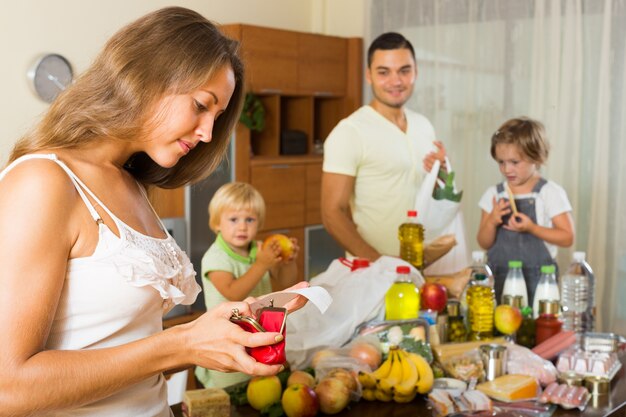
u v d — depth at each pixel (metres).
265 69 5.00
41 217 1.13
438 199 2.99
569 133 4.38
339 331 2.12
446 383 2.04
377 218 3.12
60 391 1.11
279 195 5.18
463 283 2.54
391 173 3.09
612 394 2.11
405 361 1.97
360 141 3.05
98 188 1.25
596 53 4.28
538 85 4.48
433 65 4.88
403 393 1.95
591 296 2.71
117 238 1.22
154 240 1.31
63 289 1.18
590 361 2.15
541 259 2.97
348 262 2.33
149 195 1.56
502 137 3.02
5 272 1.10
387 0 5.05
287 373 1.99
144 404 1.33
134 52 1.21
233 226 2.73
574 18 4.32
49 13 4.23
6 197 1.14
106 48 1.23
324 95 5.47
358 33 5.66
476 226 4.79
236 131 4.86
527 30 4.50
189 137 1.27
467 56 4.74
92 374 1.13
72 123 1.22
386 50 3.05
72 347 1.20
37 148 1.22
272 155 5.30
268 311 1.25
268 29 4.99
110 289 1.20
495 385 2.05
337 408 1.88
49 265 1.13
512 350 2.21
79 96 1.23
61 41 4.30
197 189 4.57
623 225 4.23
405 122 3.18
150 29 1.22
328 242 5.55
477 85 4.72
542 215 3.02
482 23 4.67
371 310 2.18
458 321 2.39
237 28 4.84
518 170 3.01
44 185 1.15
